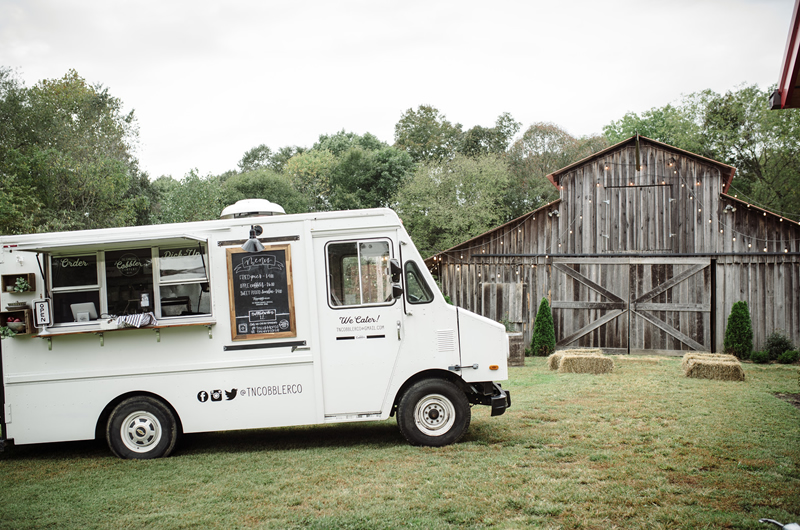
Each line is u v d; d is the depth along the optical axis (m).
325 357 6.06
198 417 6.00
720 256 13.99
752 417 7.04
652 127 34.81
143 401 5.98
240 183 32.03
